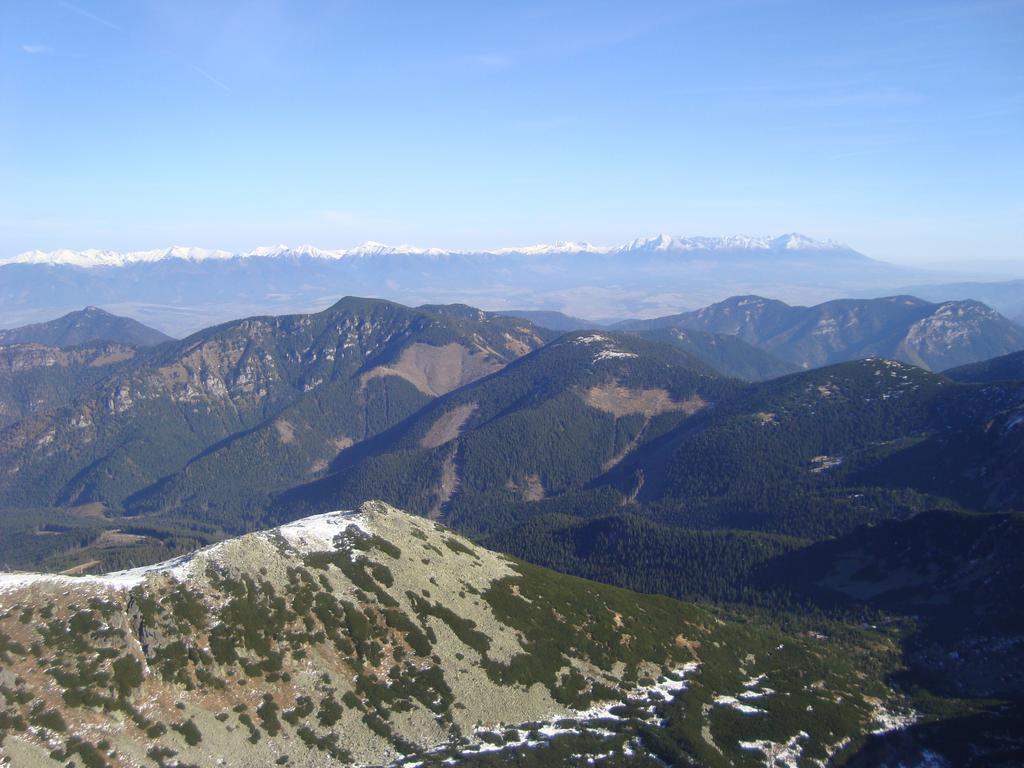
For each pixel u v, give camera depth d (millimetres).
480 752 100562
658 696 124062
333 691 105812
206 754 90750
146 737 89438
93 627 100188
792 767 109500
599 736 108875
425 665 115000
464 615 128000
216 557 121125
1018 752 115562
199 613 108750
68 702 88938
